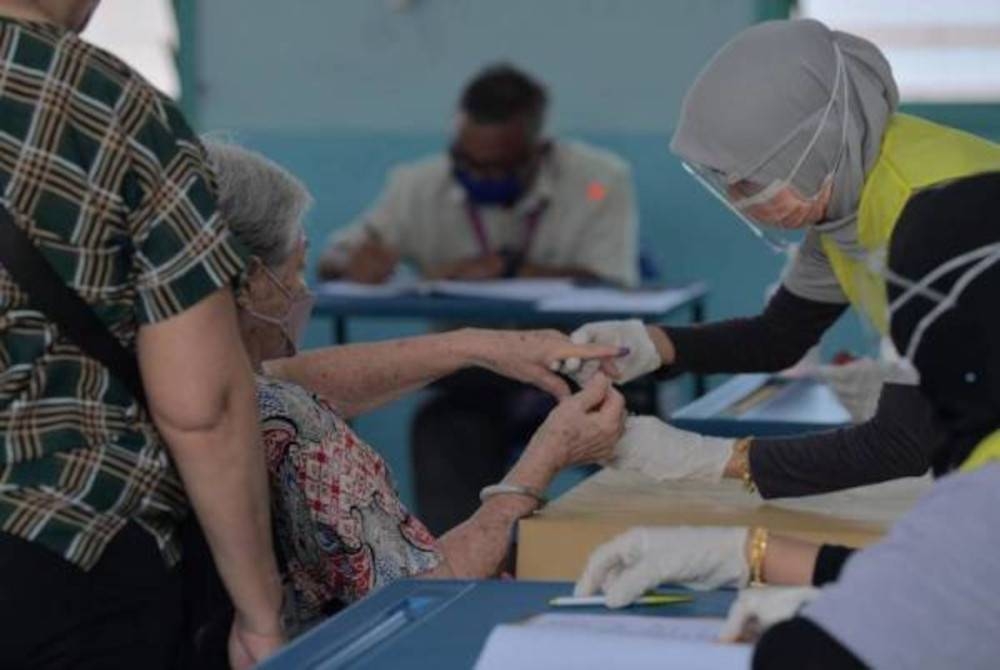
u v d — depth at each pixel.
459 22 10.46
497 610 2.67
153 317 2.96
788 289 4.32
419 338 4.26
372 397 4.26
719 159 3.63
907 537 2.13
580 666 2.24
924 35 9.94
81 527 2.95
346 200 10.72
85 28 3.27
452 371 4.26
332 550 3.51
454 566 3.58
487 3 10.42
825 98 3.56
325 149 10.70
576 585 2.79
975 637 2.05
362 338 10.68
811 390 5.54
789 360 4.37
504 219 9.64
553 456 3.78
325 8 10.60
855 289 3.84
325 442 3.52
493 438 8.47
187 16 10.74
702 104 3.65
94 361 2.96
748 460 3.68
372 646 2.51
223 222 3.01
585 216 9.57
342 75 10.64
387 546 3.54
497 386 8.52
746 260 10.29
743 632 2.35
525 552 3.48
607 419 3.80
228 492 3.08
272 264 3.74
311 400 3.56
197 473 3.06
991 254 2.23
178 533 3.16
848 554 2.75
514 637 2.29
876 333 3.70
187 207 2.96
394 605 2.72
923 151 3.54
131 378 3.01
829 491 3.59
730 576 2.76
